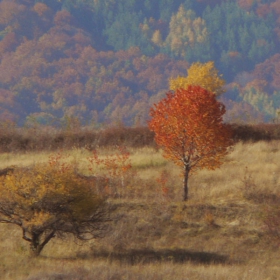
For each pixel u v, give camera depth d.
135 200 89.56
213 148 88.94
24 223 69.81
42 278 57.72
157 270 64.19
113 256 73.25
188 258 74.06
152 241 78.75
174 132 90.44
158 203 88.25
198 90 88.88
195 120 87.62
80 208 70.00
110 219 75.44
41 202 69.44
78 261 68.81
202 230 81.69
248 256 75.56
